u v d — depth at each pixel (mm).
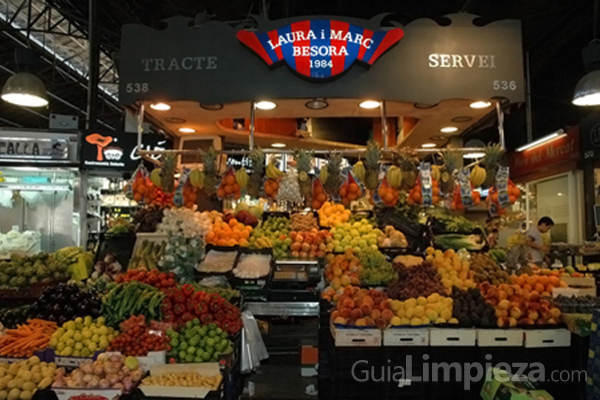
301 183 4543
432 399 3691
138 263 5148
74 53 12445
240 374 4211
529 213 10555
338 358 3688
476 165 4867
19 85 5695
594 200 7961
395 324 3750
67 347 3566
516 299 4023
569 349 3783
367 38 4363
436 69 4445
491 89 4461
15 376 3371
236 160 7773
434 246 5805
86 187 9016
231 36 4473
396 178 4520
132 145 8805
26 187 8852
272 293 4750
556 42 8656
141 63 4512
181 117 5242
